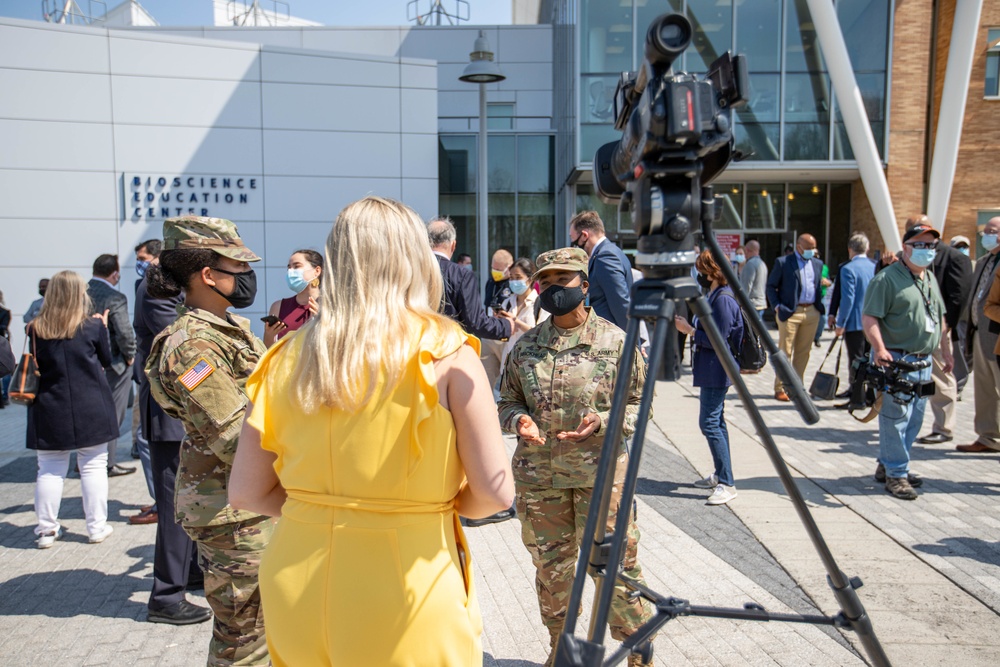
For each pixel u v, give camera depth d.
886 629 3.40
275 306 5.07
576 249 2.98
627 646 1.82
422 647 1.61
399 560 1.62
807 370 11.38
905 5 15.63
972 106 16.45
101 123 12.30
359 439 1.61
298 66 13.09
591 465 2.86
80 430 4.64
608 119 15.15
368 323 1.62
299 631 1.64
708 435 5.38
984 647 3.24
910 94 15.80
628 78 1.88
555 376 2.91
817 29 13.80
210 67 12.72
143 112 12.45
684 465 6.43
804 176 17.03
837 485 5.66
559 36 18.70
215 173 12.84
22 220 12.10
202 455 2.59
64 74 12.10
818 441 7.09
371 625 1.59
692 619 3.57
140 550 4.72
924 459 6.36
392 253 1.70
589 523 1.50
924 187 16.94
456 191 18.14
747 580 4.00
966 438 7.11
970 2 13.69
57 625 3.68
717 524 4.91
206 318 2.66
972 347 6.73
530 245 18.39
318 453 1.64
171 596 3.70
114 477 6.47
